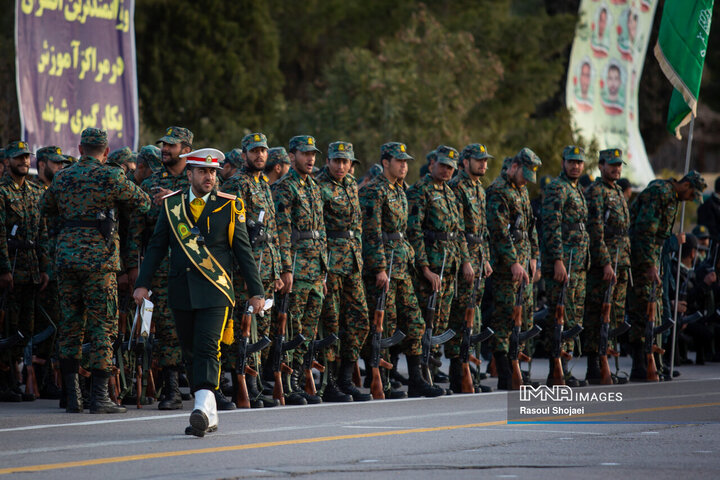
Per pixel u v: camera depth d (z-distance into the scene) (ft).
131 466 67.62
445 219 118.93
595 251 131.95
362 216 114.73
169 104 363.97
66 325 98.17
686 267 173.99
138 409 101.71
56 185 98.17
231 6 374.22
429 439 80.38
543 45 387.14
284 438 80.59
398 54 322.96
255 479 63.10
